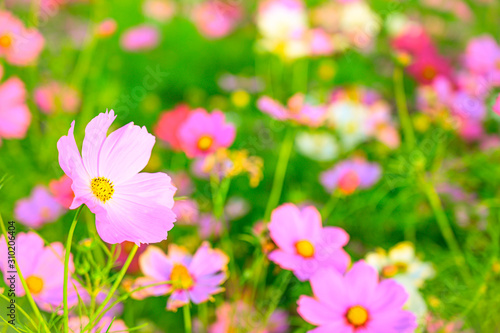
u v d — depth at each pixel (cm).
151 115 198
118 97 185
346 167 154
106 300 116
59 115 166
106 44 226
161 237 116
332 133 177
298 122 144
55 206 143
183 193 152
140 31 237
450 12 287
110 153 116
